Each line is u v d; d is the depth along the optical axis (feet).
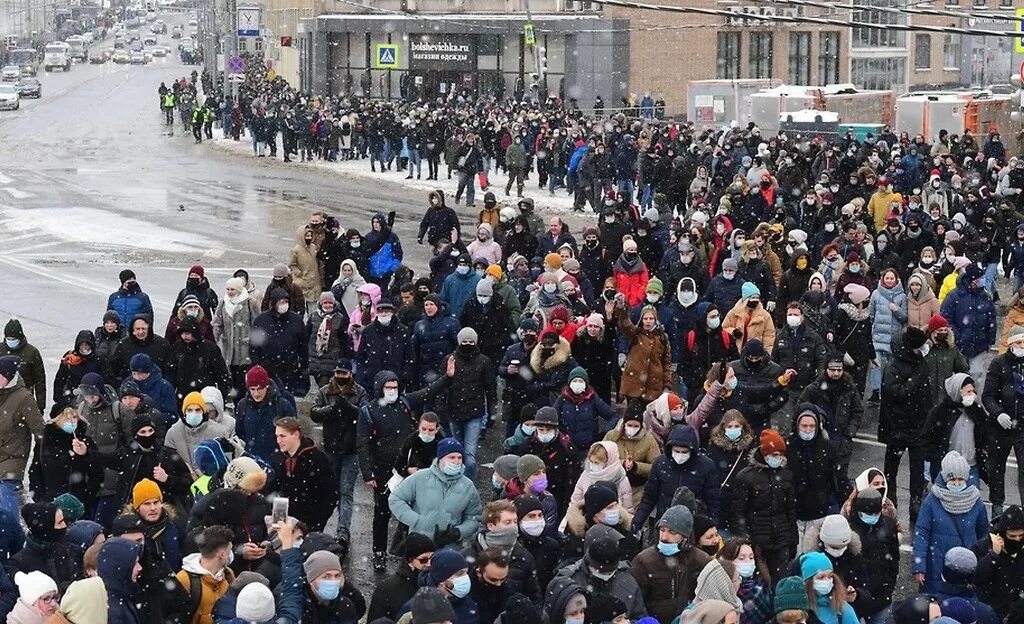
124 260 120.26
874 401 75.46
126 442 50.90
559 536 42.65
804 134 173.27
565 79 276.00
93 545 36.50
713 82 218.59
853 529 41.47
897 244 91.40
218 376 63.77
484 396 59.11
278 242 131.23
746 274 78.64
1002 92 211.61
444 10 282.77
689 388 66.13
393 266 86.38
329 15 290.56
